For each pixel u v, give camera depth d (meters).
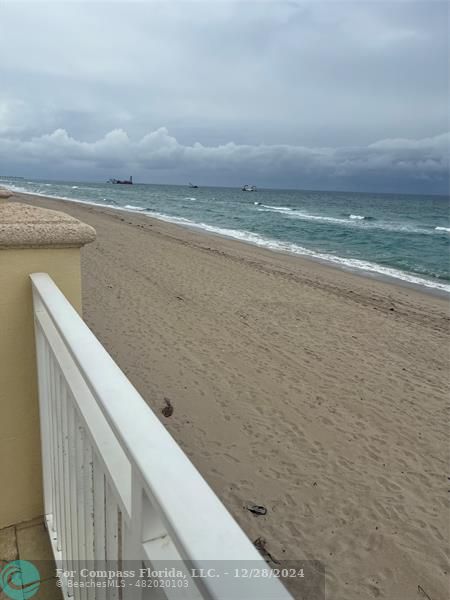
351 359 7.45
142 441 0.75
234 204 70.31
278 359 7.12
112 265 13.51
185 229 28.09
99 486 1.06
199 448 4.58
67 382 1.25
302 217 47.53
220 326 8.51
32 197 53.47
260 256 18.75
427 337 9.08
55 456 1.70
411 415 5.64
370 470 4.44
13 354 1.89
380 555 3.42
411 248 25.70
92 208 40.56
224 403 5.52
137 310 9.04
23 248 1.76
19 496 2.09
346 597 3.04
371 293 13.09
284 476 4.25
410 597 3.08
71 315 1.31
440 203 124.81
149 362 6.51
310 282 13.74
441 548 3.51
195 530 0.59
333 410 5.61
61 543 1.78
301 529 3.62
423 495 4.12
